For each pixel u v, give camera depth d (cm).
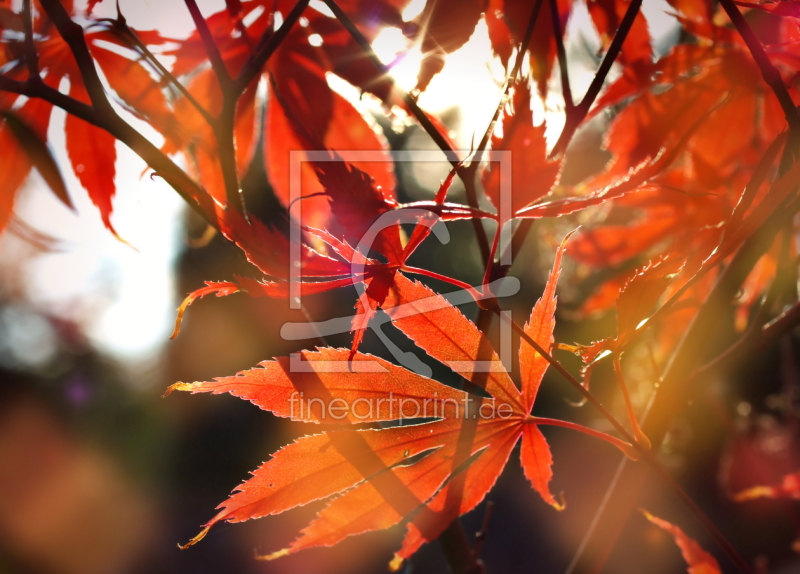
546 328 31
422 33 32
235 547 219
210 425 354
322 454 30
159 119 35
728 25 35
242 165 35
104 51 34
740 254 33
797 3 31
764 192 37
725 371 34
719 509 133
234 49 35
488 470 31
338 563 180
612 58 32
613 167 36
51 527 264
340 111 35
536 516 207
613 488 34
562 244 31
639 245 39
